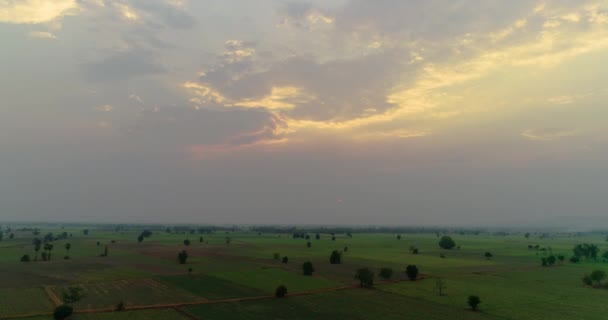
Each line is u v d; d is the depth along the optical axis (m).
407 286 95.88
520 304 76.44
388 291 89.38
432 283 100.31
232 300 79.12
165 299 78.75
